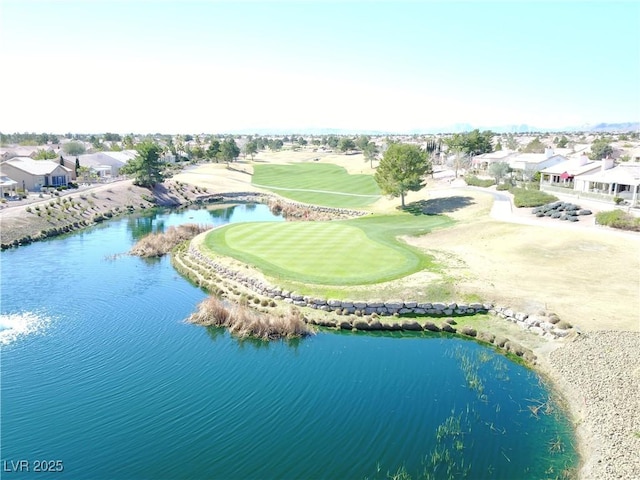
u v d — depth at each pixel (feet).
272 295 103.96
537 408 62.28
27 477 49.14
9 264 134.82
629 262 110.93
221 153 486.38
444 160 427.74
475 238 142.10
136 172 282.77
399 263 117.70
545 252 122.11
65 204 214.28
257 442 55.52
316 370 73.67
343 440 56.03
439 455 52.85
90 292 109.29
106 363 74.49
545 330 84.17
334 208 245.24
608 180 192.44
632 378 64.85
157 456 52.80
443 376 71.87
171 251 151.64
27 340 82.43
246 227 165.89
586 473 48.78
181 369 73.26
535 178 265.13
